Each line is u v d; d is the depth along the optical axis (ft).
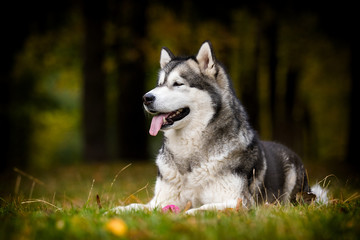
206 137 16.74
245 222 11.92
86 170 41.52
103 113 52.26
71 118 98.68
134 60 52.47
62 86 71.77
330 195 19.65
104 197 21.58
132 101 55.67
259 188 16.90
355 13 49.55
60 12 53.47
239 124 17.24
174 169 17.11
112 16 53.72
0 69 53.88
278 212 13.67
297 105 77.66
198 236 10.09
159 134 73.72
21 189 26.58
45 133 106.01
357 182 28.30
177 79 17.24
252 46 60.64
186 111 17.12
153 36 53.52
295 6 50.37
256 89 59.88
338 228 11.12
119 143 57.47
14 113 74.95
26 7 51.52
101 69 51.62
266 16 52.19
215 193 16.48
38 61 63.26
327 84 75.20
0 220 12.55
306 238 10.23
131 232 10.48
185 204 17.22
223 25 52.24
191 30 52.70
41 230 10.73
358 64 51.34
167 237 9.97
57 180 35.29
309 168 40.47
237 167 16.56
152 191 22.17
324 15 50.98
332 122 98.48
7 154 62.28
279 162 20.04
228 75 18.24
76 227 10.95
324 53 62.28
